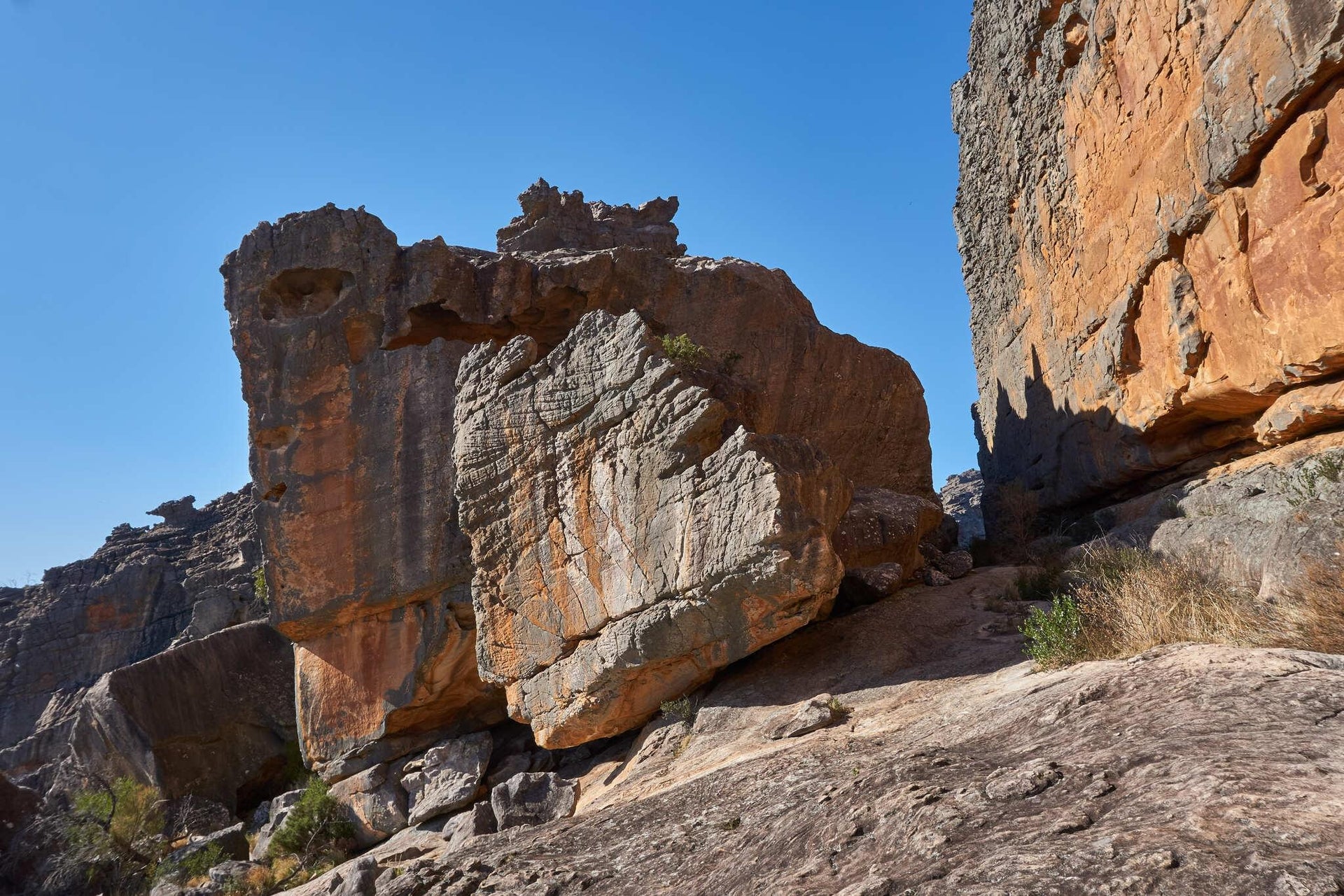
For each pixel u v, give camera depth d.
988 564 26.27
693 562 14.51
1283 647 6.47
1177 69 16.05
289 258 23.45
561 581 16.81
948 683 11.85
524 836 9.87
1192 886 3.09
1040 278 26.69
